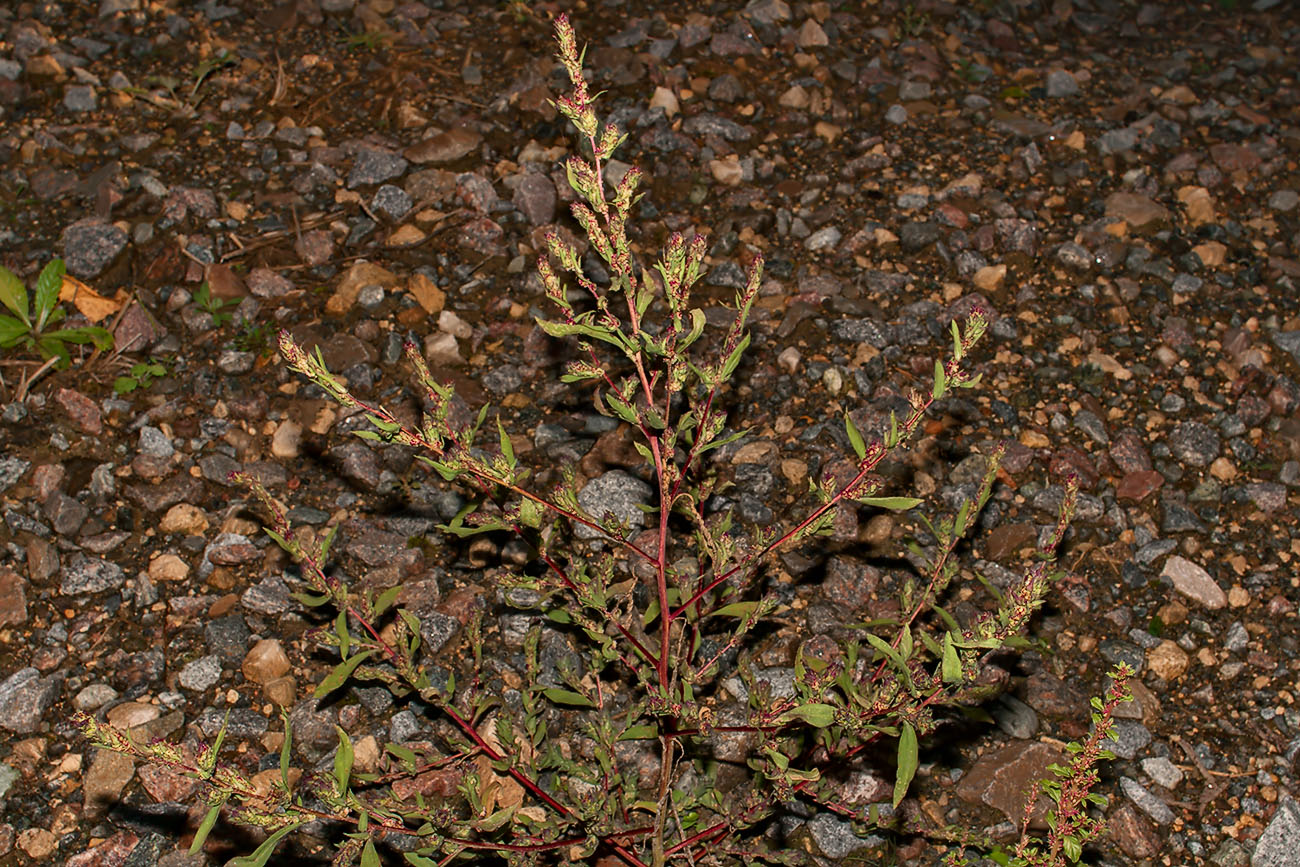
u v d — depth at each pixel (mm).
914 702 2293
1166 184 4336
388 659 2979
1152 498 3428
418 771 2576
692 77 4652
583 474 3359
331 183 4164
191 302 3752
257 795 1995
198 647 3000
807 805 2771
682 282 2072
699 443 2166
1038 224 4145
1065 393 3650
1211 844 2770
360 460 3385
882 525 3297
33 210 3998
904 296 3891
